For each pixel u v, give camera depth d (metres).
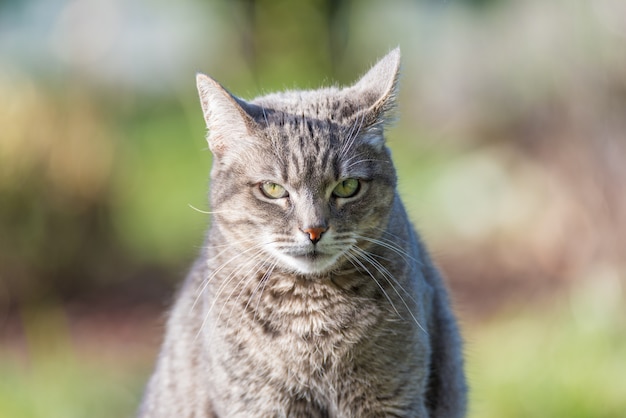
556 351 10.26
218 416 6.57
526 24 16.25
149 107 19.97
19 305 14.20
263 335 6.38
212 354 6.45
